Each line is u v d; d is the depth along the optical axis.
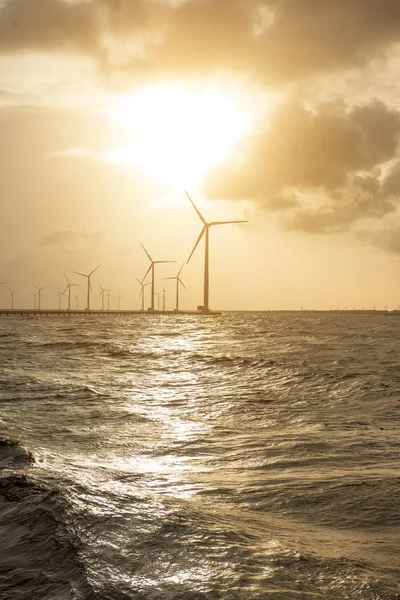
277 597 6.47
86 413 25.08
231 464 15.84
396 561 7.95
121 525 8.72
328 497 11.82
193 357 53.12
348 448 17.52
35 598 6.51
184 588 6.63
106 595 6.41
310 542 8.76
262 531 9.23
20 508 9.66
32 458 14.55
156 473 14.34
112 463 15.66
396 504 11.16
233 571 7.16
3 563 7.55
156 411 26.06
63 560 7.41
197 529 8.79
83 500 9.91
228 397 30.72
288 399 29.92
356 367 44.75
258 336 94.62
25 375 38.56
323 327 135.50
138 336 93.31
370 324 162.38
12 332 103.81
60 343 67.06
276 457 16.58
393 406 27.09
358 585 6.90
